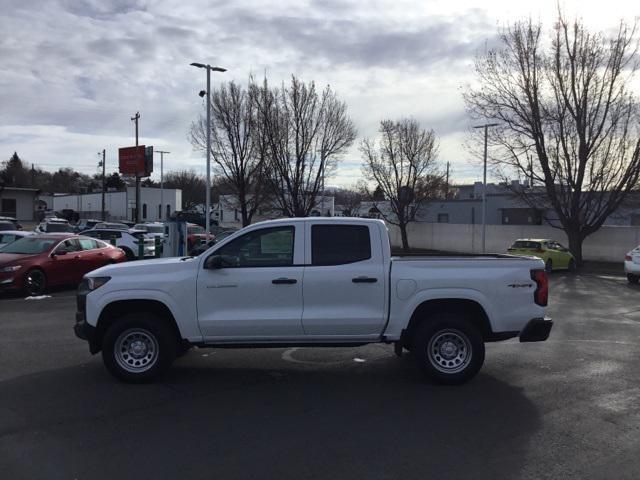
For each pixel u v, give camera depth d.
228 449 4.55
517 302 6.43
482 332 6.67
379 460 4.35
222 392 6.14
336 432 4.95
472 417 5.35
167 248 19.20
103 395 5.99
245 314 6.32
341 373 6.99
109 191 84.69
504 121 30.06
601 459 4.38
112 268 6.55
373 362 7.55
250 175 35.66
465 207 52.06
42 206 81.06
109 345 6.38
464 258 6.62
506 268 6.47
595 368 7.27
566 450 4.55
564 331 10.01
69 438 4.77
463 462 4.31
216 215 57.44
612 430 5.01
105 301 6.35
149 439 4.76
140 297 6.33
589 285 19.75
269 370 7.12
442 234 42.25
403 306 6.36
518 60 29.06
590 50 27.81
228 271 6.37
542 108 29.16
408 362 7.56
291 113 34.34
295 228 6.50
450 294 6.35
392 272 6.38
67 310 11.82
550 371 7.11
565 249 27.09
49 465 4.23
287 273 6.34
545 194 31.12
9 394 6.00
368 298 6.36
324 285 6.34
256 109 34.78
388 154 42.25
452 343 6.46
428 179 42.53
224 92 35.00
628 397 6.01
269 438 4.80
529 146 29.72
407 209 43.22
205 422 5.19
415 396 6.03
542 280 6.51
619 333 9.83
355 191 64.50
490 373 7.00
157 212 80.69
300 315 6.30
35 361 7.41
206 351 8.19
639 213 43.06
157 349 6.40
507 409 5.59
